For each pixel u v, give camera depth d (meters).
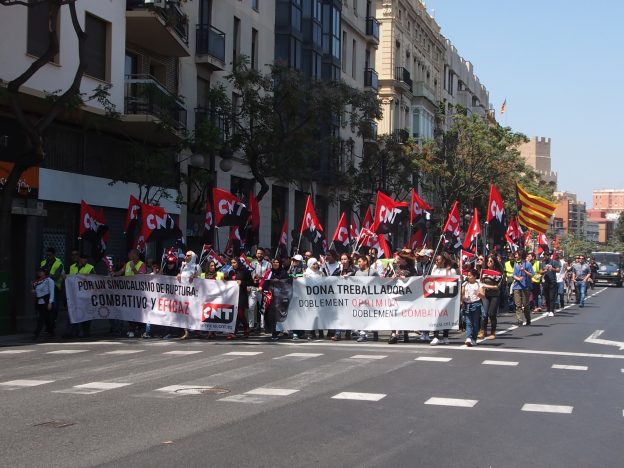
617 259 67.50
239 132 28.08
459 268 22.12
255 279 19.86
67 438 7.87
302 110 28.55
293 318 18.16
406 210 21.75
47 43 22.09
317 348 16.11
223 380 11.62
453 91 80.38
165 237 19.91
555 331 20.55
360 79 49.53
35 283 18.19
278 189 37.34
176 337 18.64
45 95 20.56
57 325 21.55
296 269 20.33
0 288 18.84
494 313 18.34
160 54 28.55
